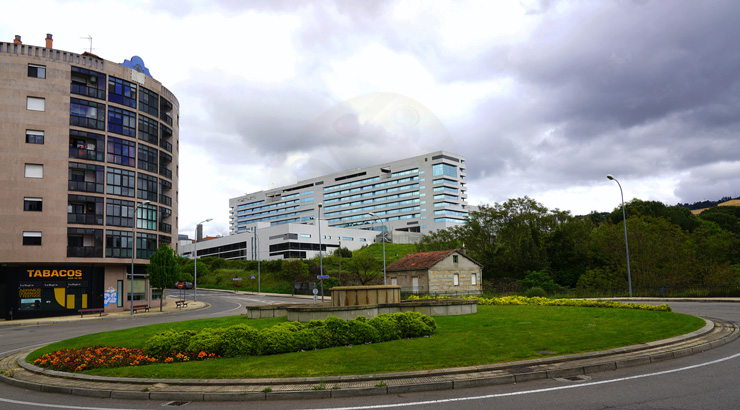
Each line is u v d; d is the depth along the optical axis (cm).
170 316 3206
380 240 10075
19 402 816
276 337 1118
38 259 3347
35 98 3462
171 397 801
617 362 927
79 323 2872
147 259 3953
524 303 2384
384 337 1238
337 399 756
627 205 7550
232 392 782
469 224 5988
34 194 3384
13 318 3275
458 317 1739
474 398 729
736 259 4400
